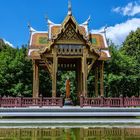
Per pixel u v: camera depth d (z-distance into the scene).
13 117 46.00
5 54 87.25
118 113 47.06
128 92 84.88
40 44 54.72
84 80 51.25
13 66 79.88
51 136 29.06
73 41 51.44
